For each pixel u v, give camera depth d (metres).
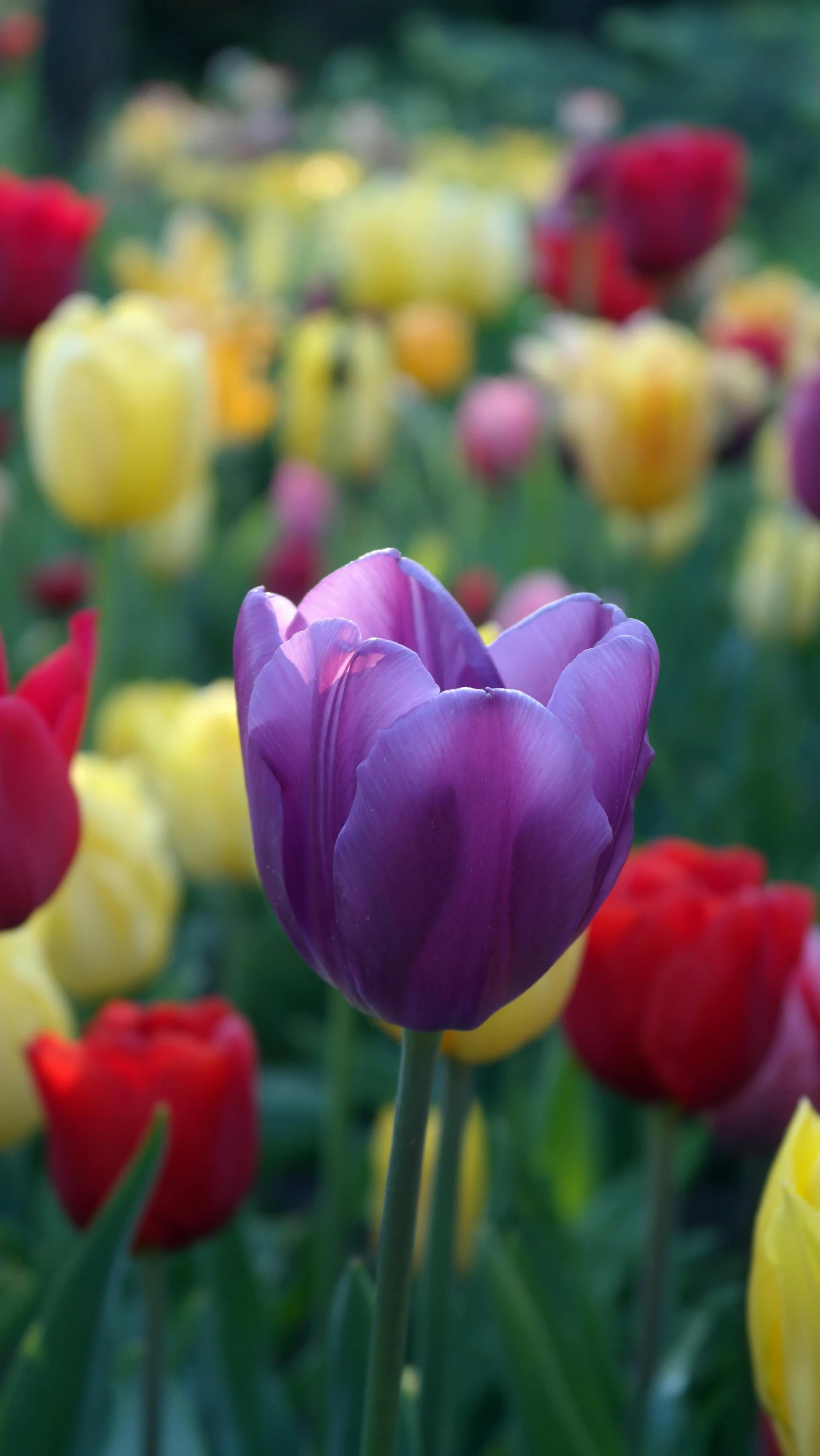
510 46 4.07
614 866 0.58
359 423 1.24
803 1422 0.69
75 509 1.06
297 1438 0.92
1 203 1.10
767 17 3.67
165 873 0.96
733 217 1.21
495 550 1.37
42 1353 0.82
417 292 1.40
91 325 1.06
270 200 2.87
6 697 0.71
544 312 1.90
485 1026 0.78
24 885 0.74
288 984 1.17
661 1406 0.93
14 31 2.77
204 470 1.29
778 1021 0.86
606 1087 0.87
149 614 1.33
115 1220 0.83
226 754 1.00
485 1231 0.89
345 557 1.26
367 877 0.53
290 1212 1.15
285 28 7.05
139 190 3.29
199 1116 0.84
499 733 0.52
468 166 2.66
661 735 1.25
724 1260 1.08
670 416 1.12
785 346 1.37
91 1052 0.85
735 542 1.44
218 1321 0.91
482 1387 0.95
